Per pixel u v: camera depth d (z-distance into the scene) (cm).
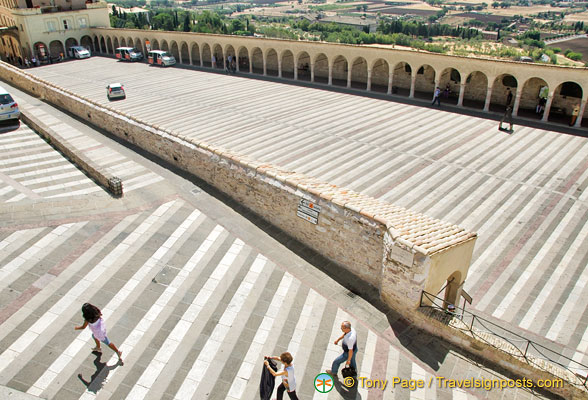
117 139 2020
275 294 1055
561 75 2777
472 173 2158
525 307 1287
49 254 1154
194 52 5453
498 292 1350
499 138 2641
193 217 1347
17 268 1095
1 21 6191
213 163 1491
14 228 1252
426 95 3669
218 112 3225
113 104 3484
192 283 1077
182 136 1641
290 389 746
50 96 2747
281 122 2958
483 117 3059
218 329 949
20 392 788
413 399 820
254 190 1355
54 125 2275
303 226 1227
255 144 2548
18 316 954
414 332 972
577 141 2577
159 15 11738
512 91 3272
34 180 1623
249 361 876
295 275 1123
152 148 1814
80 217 1325
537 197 1919
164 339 917
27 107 2652
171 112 3241
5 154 1884
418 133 2730
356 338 894
